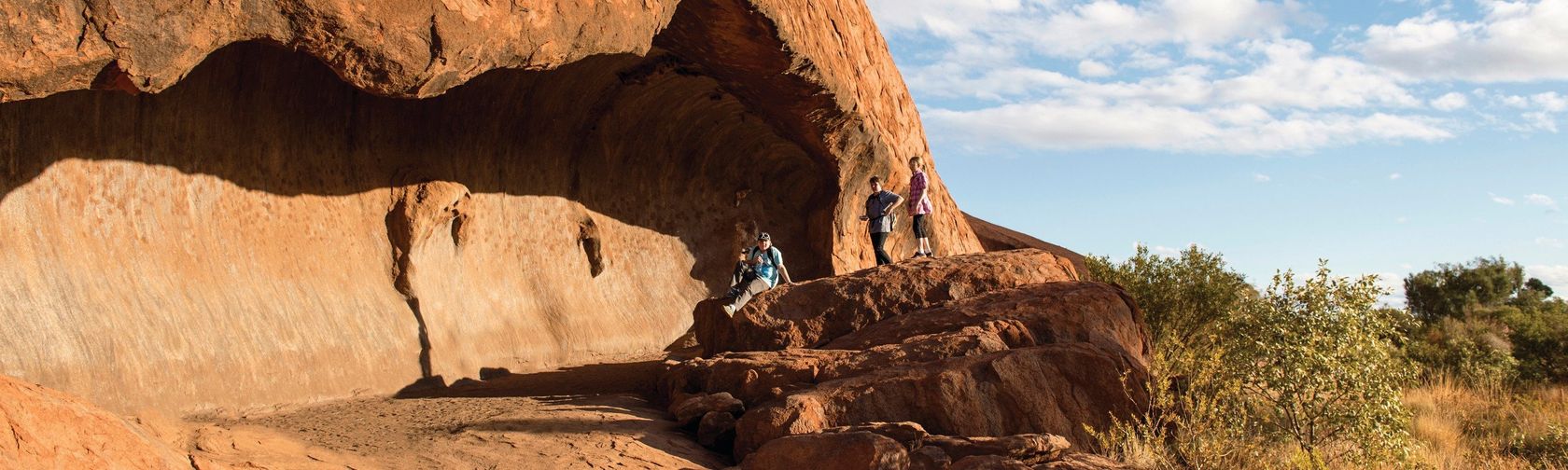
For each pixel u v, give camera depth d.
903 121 17.97
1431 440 9.97
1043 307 8.62
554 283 13.04
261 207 8.70
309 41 6.11
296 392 7.97
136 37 5.09
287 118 8.99
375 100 9.97
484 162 11.91
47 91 4.93
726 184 17.14
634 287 14.85
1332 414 8.05
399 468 5.18
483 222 11.84
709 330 10.30
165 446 4.51
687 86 14.28
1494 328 17.98
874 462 5.77
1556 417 11.05
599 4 8.19
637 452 6.13
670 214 16.05
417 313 9.97
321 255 9.22
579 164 13.97
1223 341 8.75
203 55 5.57
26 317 6.20
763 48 12.15
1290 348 8.23
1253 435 7.81
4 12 4.53
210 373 7.30
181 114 7.84
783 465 6.08
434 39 6.66
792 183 18.09
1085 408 7.14
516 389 9.44
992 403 7.02
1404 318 8.93
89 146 7.09
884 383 7.02
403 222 10.17
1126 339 8.66
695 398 7.30
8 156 6.49
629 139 14.70
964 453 6.09
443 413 7.22
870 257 18.09
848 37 15.04
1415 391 12.95
